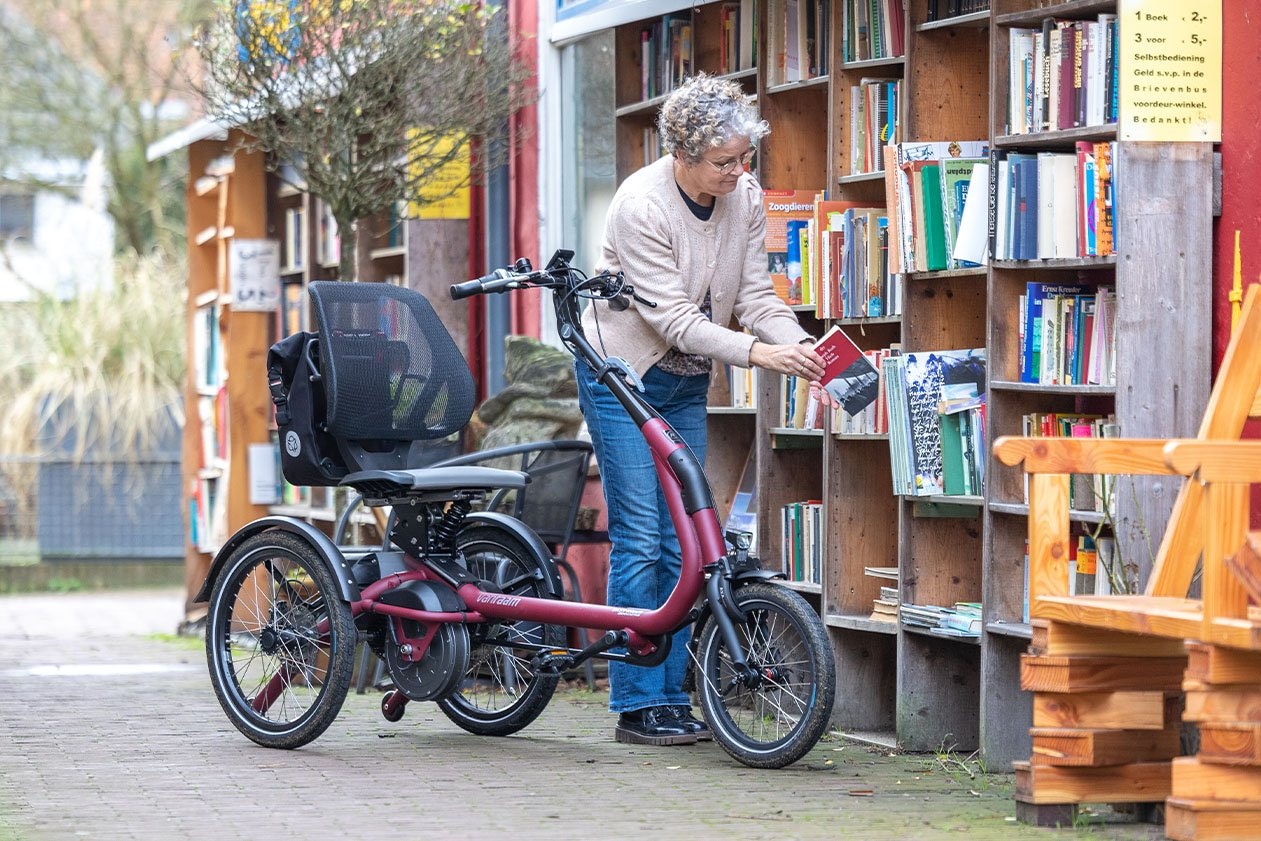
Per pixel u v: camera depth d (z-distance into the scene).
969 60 7.77
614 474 7.43
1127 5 6.49
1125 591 6.54
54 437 19.17
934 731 7.64
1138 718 5.83
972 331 7.73
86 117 25.45
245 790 6.50
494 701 7.91
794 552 8.53
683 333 7.18
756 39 9.00
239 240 13.70
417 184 11.12
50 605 16.84
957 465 7.41
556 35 11.16
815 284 8.33
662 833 5.73
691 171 7.18
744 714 7.18
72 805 6.20
